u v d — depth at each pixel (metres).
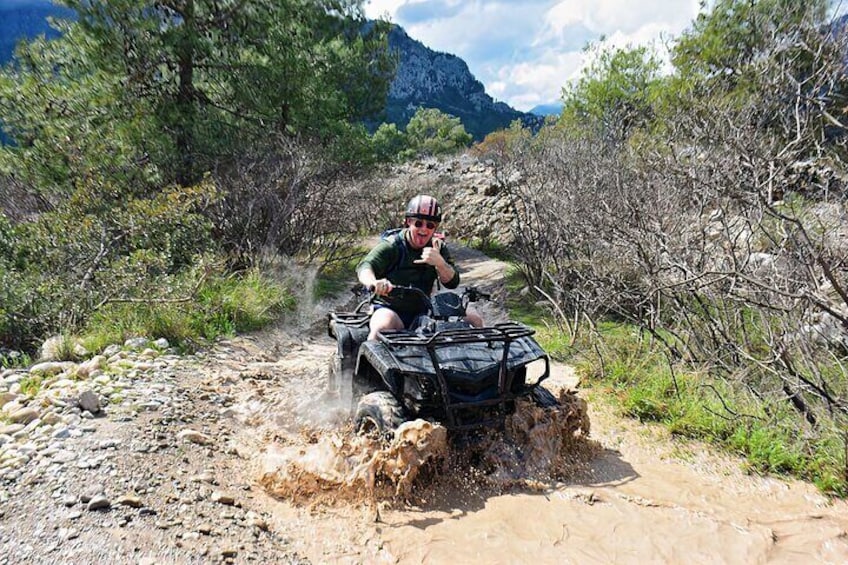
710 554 3.56
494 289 13.03
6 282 7.41
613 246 7.83
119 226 9.16
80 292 7.68
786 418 5.17
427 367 4.27
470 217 22.23
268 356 7.70
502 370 4.34
